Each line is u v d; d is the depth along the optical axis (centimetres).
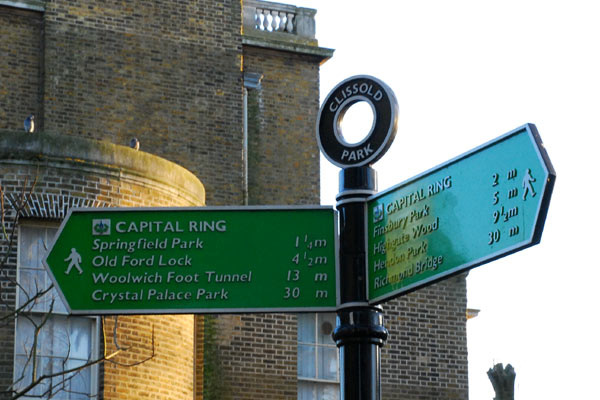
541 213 571
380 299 666
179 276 711
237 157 2378
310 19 2566
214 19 2442
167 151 2331
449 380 2322
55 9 2327
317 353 2277
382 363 2280
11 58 2284
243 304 701
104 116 2308
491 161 607
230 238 715
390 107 691
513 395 1975
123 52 2355
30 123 1966
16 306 1738
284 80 2492
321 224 707
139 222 723
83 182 1800
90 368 1777
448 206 631
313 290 695
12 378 1714
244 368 2184
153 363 1812
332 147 710
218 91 2403
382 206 678
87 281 714
